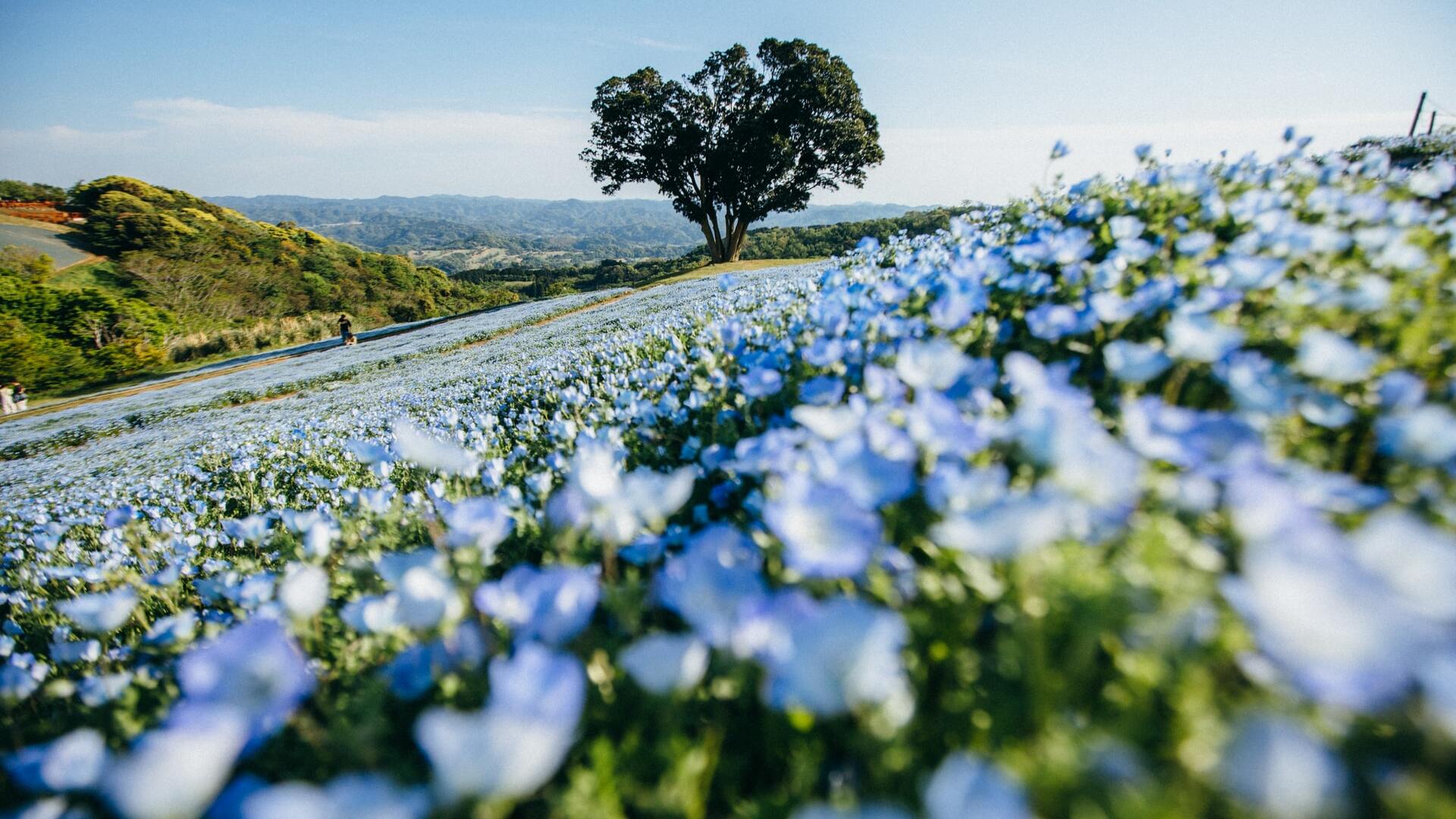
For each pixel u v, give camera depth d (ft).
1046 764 2.77
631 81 157.38
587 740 4.18
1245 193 9.37
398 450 16.65
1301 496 3.84
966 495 3.88
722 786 3.79
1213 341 4.44
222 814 3.51
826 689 2.83
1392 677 2.35
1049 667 3.49
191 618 6.73
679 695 3.73
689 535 6.40
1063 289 8.01
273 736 5.06
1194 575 3.36
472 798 2.74
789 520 3.62
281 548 8.71
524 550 7.47
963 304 6.28
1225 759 2.26
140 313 147.74
